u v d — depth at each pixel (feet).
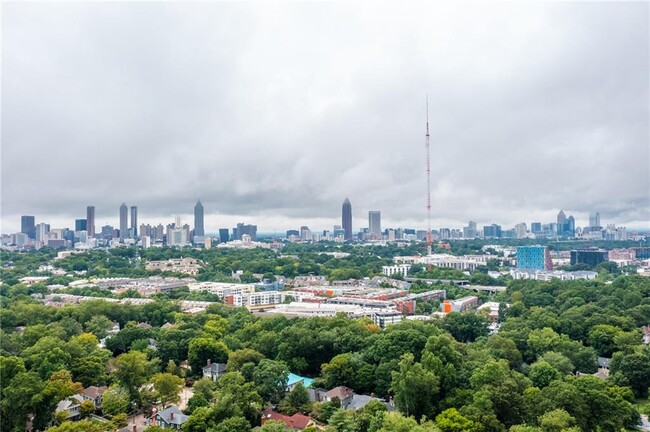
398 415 593.42
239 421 613.93
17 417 641.81
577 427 582.35
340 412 646.33
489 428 604.49
